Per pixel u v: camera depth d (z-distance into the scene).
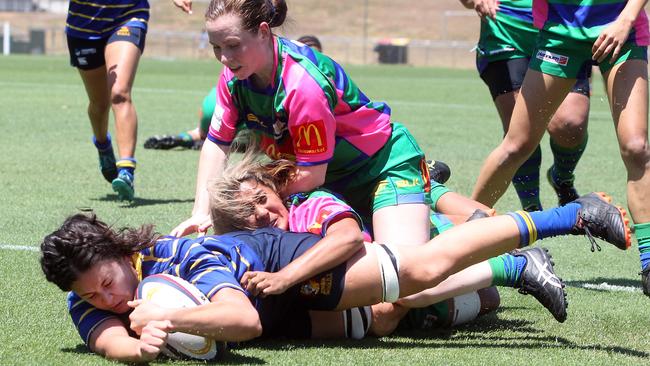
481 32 20.94
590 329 13.28
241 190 12.92
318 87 13.12
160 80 74.19
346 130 13.90
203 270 11.35
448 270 11.99
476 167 29.77
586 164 31.45
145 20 23.48
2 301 13.68
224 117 14.27
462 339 12.77
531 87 16.55
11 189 24.03
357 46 147.00
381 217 13.95
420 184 14.20
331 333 12.63
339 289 11.95
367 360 11.38
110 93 22.78
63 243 10.79
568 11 16.03
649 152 14.19
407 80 83.44
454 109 52.84
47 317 12.97
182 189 25.05
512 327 13.47
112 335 11.05
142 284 11.16
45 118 42.06
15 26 153.62
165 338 10.59
